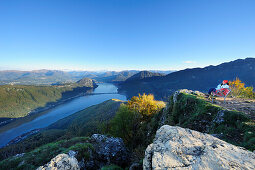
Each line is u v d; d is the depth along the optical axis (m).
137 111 25.53
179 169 3.06
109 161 11.76
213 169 2.90
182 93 17.38
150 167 3.79
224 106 10.53
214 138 4.43
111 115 104.44
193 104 13.58
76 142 13.19
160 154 3.78
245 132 6.81
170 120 16.08
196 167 3.04
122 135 21.97
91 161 10.81
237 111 8.74
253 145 5.55
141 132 21.72
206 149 3.69
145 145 16.94
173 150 3.82
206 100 12.95
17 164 9.91
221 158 3.21
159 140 4.73
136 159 12.38
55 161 6.79
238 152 3.54
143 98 27.45
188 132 4.85
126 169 10.22
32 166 9.58
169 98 21.39
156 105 27.55
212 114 10.16
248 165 2.94
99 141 13.77
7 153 53.09
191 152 3.67
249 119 7.57
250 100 12.37
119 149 13.27
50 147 12.23
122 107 23.30
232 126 7.91
